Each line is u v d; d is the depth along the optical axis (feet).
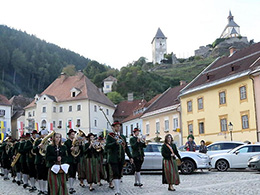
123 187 42.22
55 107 223.71
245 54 120.06
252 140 101.86
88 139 42.70
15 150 49.47
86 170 41.55
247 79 104.88
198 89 124.67
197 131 125.29
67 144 40.11
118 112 244.42
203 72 136.77
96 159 42.57
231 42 513.45
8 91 391.04
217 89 117.50
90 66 426.51
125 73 352.08
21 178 49.70
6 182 53.47
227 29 568.00
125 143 37.52
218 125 115.96
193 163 58.03
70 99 218.79
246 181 43.73
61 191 28.30
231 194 33.60
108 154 36.29
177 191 36.96
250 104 103.40
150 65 547.49
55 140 29.19
